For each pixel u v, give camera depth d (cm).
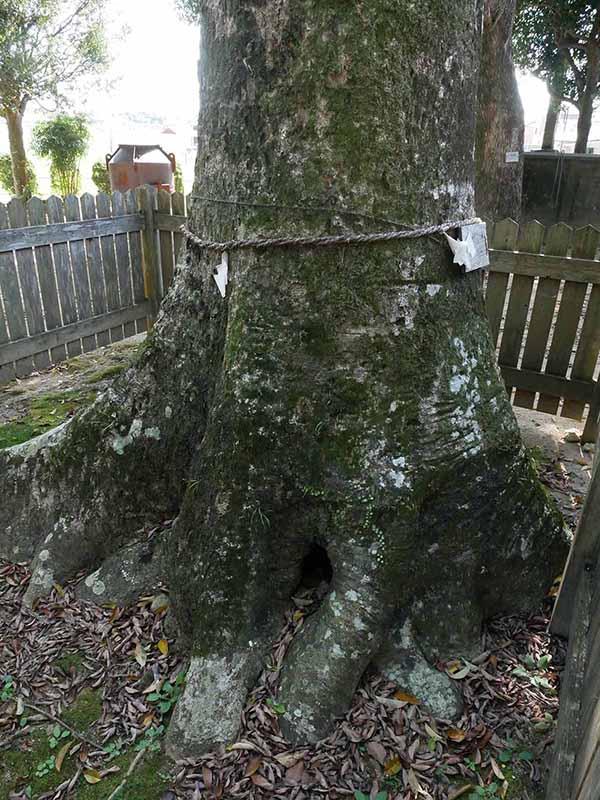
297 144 198
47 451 296
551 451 423
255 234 212
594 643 193
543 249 424
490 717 218
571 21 1163
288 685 217
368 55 188
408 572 222
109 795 199
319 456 216
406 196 202
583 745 170
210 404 248
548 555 257
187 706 216
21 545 303
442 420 218
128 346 617
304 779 199
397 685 223
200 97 226
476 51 215
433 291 216
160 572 266
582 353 429
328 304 209
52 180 1596
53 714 227
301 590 249
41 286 534
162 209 606
